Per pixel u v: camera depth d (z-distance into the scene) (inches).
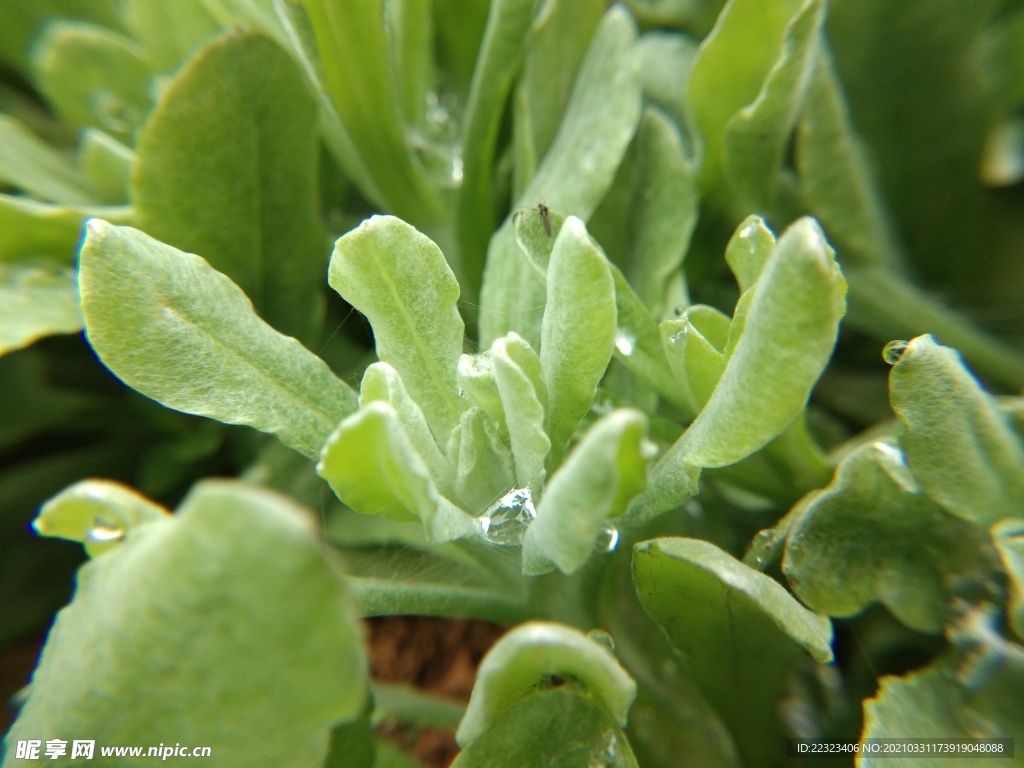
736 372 2.1
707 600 2.3
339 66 3.0
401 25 3.4
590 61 3.4
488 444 2.4
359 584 2.5
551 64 3.6
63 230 3.1
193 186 3.0
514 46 3.1
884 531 2.5
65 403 3.8
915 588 2.4
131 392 3.7
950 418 2.4
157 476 3.7
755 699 2.5
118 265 2.3
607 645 2.4
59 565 3.6
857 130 3.7
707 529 3.2
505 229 3.1
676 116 3.8
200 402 2.4
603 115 3.2
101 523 2.2
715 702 2.6
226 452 3.9
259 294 3.4
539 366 2.2
